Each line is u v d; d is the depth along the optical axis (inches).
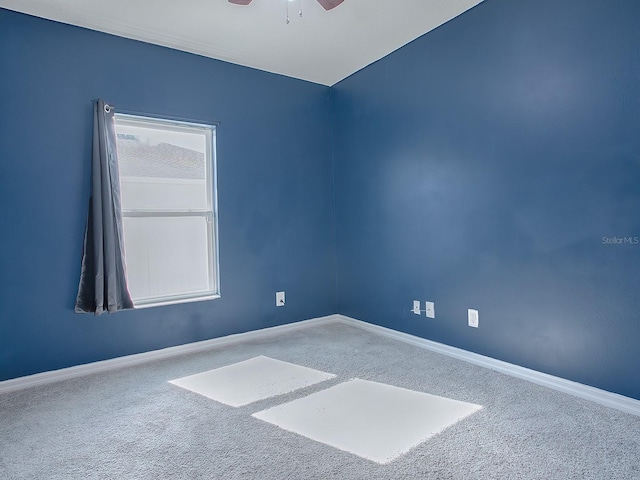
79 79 103.3
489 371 96.8
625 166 73.1
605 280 76.7
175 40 112.5
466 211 103.5
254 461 61.6
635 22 71.1
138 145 117.0
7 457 64.7
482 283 100.3
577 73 79.4
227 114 128.0
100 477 58.9
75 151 102.6
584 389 80.2
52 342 99.5
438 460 60.3
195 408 80.8
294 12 99.0
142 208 117.1
